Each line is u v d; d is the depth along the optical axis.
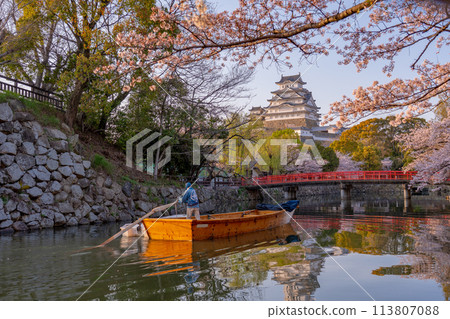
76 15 13.34
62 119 14.48
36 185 11.23
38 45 15.21
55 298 4.24
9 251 7.15
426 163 17.81
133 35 5.66
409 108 6.07
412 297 4.27
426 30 5.20
